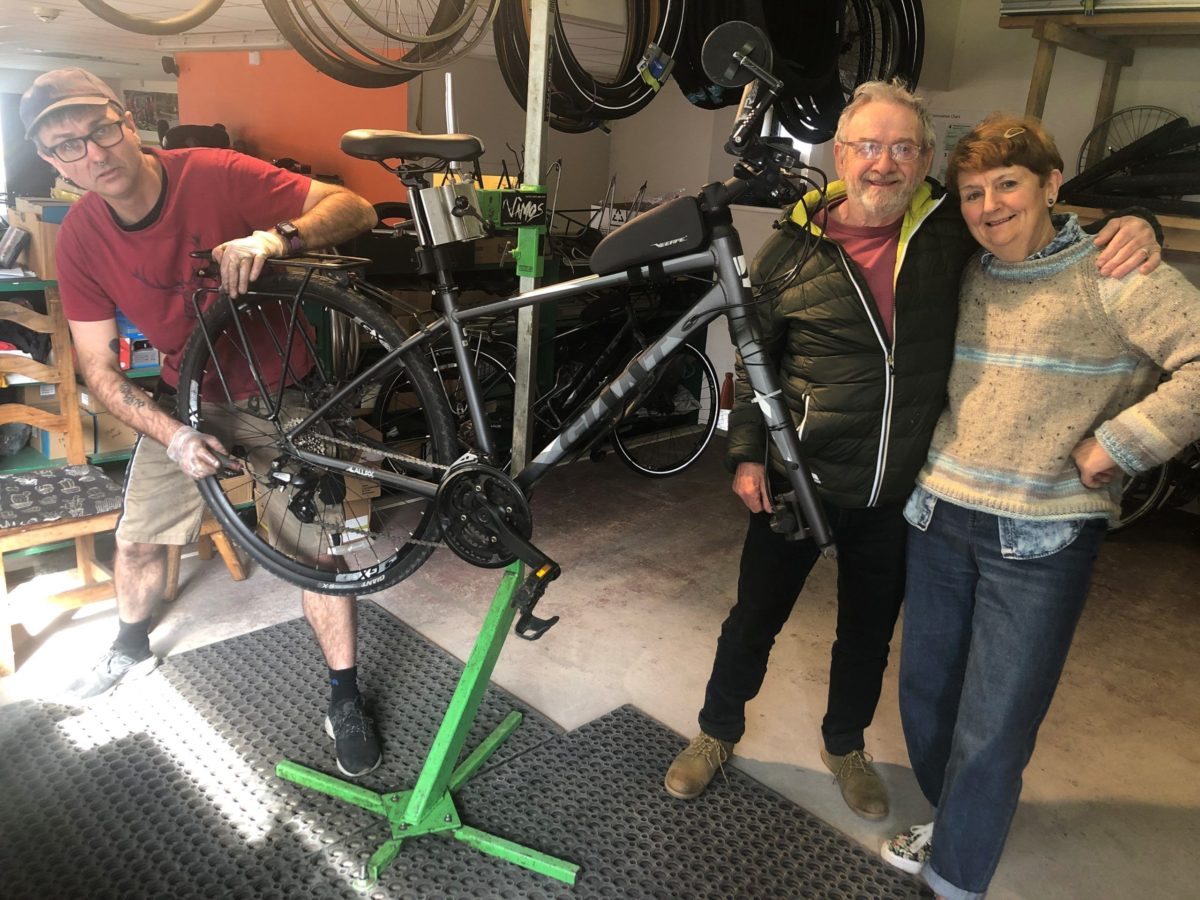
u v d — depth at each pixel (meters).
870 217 1.64
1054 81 3.96
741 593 2.05
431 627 2.81
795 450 1.60
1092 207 3.51
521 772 2.17
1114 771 2.34
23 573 2.95
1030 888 1.94
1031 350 1.51
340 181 4.22
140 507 2.24
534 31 1.80
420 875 1.85
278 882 1.80
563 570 3.26
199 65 5.20
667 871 1.90
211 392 2.04
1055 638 1.55
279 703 2.36
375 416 3.51
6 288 2.56
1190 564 3.63
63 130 1.68
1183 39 3.54
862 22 3.07
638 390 1.76
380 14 2.89
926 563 1.73
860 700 2.09
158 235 1.90
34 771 2.06
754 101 1.49
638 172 5.06
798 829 2.04
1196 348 1.35
